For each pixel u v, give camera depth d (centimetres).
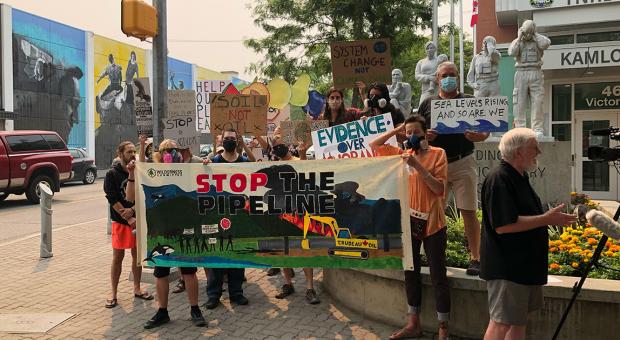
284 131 632
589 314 413
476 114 480
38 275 720
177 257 500
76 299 608
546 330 425
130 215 569
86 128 2989
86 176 2283
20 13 2517
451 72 494
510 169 342
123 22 638
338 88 656
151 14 660
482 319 450
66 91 2825
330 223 468
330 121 608
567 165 790
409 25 1875
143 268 681
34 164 1552
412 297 461
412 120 447
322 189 468
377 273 504
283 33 2014
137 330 507
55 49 2748
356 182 461
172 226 499
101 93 3106
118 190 575
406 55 2197
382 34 1862
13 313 562
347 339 472
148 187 503
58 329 512
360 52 649
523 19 1594
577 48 1291
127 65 3319
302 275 695
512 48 937
